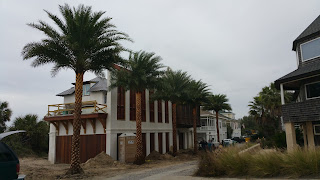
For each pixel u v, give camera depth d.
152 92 27.75
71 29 15.02
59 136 24.09
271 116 33.88
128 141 21.22
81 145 22.59
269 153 10.09
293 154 9.29
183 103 28.70
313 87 15.30
